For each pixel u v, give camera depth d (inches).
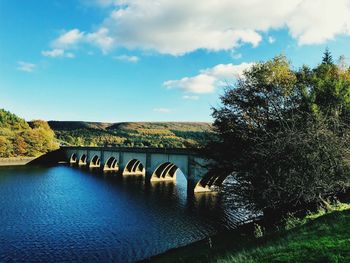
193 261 812.0
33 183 3127.5
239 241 850.1
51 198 2342.5
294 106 1107.3
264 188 882.8
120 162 4013.3
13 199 2274.9
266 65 1202.0
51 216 1803.6
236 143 1088.8
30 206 2055.9
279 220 924.6
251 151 946.1
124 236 1444.4
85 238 1416.1
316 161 844.6
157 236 1435.8
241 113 1152.8
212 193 2436.0
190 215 1796.3
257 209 940.6
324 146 845.2
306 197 846.5
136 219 1727.4
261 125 1118.4
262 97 1155.9
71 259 1182.3
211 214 1817.2
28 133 5733.3
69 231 1519.4
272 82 1156.5
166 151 2918.3
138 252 1250.0
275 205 916.6
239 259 491.5
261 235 766.5
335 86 1091.9
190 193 2454.5
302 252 426.6
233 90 1187.3
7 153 5442.9
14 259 1178.0
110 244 1342.3
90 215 1824.6
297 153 852.6
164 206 2044.8
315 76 1157.1
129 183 3186.5
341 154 850.1
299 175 842.2
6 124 7337.6
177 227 1565.0
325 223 610.5
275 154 870.4
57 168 4783.5
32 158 5585.6
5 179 3380.9
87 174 4037.9
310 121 935.0
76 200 2269.9
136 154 3604.8
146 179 3255.4
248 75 1218.6
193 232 1482.5
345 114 1080.8
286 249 456.8
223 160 1111.6
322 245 438.3
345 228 527.5
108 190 2726.4
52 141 6195.9
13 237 1427.2
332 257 382.9
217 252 809.5
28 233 1487.5
